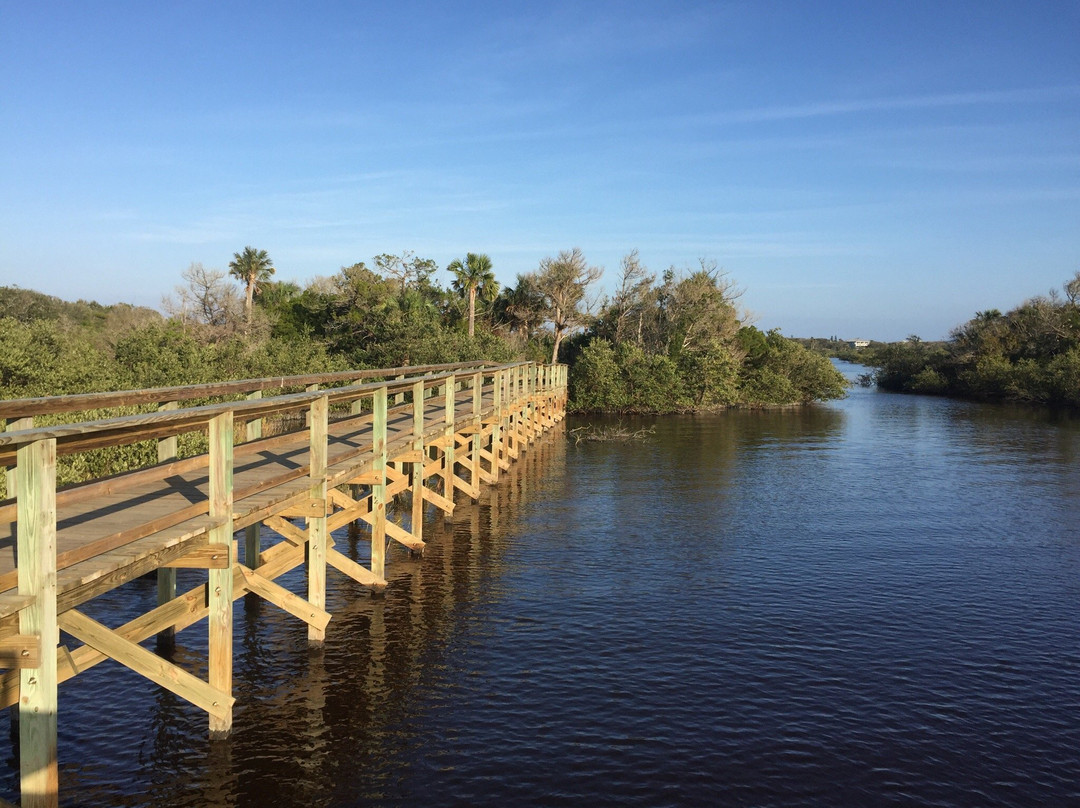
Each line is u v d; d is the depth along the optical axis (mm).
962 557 13766
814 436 33188
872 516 17109
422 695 8180
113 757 6863
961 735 7523
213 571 6922
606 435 32531
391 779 6613
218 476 6605
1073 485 21031
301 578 12273
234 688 8250
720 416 43469
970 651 9570
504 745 7203
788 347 51469
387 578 12188
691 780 6676
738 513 17344
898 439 32031
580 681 8578
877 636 10016
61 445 4902
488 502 18375
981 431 35125
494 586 11867
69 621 5887
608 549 14125
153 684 8297
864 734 7516
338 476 9344
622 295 52562
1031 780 6766
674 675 8766
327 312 46500
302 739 7234
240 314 45375
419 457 12680
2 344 19188
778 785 6629
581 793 6457
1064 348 58000
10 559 5684
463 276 48719
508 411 22109
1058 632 10211
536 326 54250
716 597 11477
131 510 7160
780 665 9086
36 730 4805
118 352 28047
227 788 6434
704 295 50812
